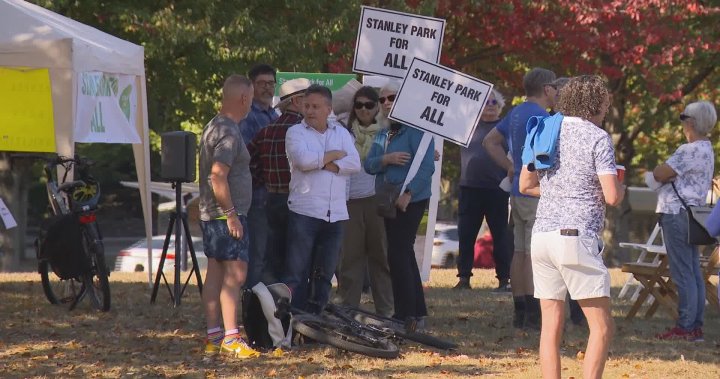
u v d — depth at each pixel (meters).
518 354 30.14
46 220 38.28
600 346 22.83
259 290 29.44
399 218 32.41
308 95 29.70
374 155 32.75
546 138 22.92
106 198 195.88
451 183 140.38
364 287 44.19
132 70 42.09
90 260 37.00
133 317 35.94
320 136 29.97
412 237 32.62
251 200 30.22
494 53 87.81
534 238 23.16
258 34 71.00
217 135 28.38
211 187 28.66
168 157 38.75
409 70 33.66
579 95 22.95
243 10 71.75
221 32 70.69
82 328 33.62
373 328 30.39
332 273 30.91
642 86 93.50
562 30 82.06
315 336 29.44
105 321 35.00
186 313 37.03
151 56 73.06
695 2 81.44
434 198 43.16
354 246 34.19
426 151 32.66
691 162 33.78
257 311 29.86
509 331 34.28
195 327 34.03
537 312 34.41
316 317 30.16
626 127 108.44
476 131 46.12
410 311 32.50
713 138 103.38
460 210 46.88
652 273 37.88
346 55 75.00
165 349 30.00
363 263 34.53
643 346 32.41
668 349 31.75
